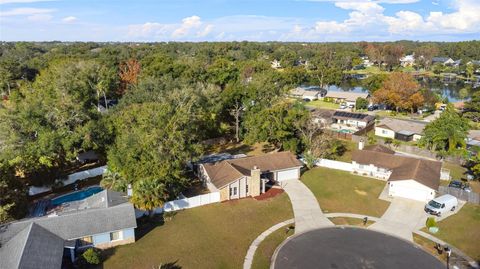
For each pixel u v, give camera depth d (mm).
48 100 63219
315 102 123812
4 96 112812
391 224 43875
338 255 37438
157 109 55188
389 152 65062
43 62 140250
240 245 39406
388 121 85875
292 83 134500
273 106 69188
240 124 79750
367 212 47062
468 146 70562
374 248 38719
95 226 37156
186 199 46938
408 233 41750
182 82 83438
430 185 48969
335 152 70125
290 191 53250
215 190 50375
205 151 71500
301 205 48906
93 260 34531
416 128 80812
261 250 38531
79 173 55531
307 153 63250
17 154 51031
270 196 51344
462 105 107500
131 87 87438
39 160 50750
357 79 184375
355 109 111438
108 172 49688
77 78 81875
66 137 54438
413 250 38344
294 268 35250
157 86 77375
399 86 103000
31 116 57125
